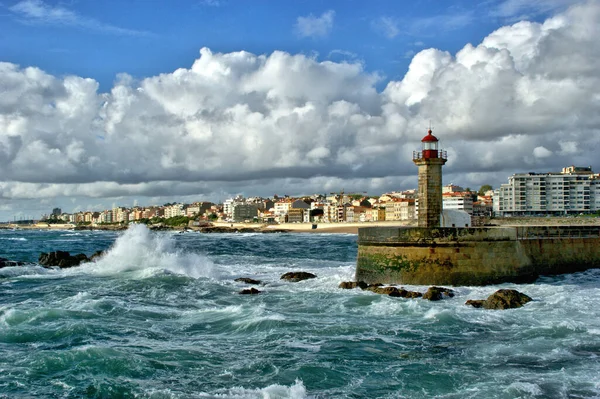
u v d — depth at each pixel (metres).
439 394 14.18
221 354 17.28
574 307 24.08
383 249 31.41
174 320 21.91
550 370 15.89
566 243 35.22
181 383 14.79
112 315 22.45
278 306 25.14
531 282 32.00
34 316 21.33
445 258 30.19
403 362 16.64
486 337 19.39
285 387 14.33
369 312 23.45
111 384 14.55
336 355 17.27
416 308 23.73
